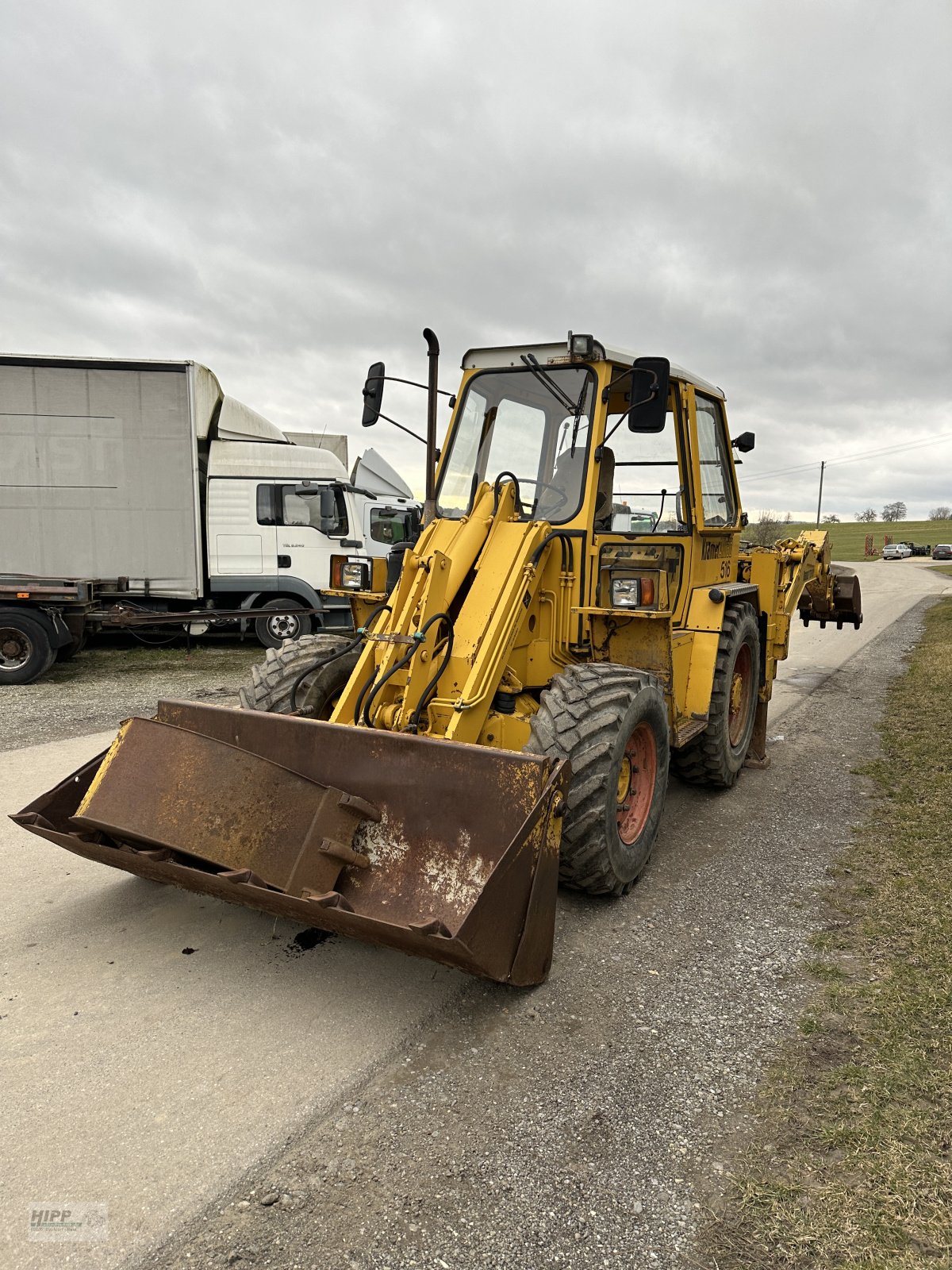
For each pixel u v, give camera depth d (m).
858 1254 1.97
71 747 6.67
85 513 10.86
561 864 3.63
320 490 11.73
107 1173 2.22
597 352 4.20
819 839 4.79
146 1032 2.85
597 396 4.23
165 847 3.07
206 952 3.41
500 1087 2.61
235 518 11.84
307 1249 2.00
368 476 16.98
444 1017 2.98
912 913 3.71
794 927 3.69
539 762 2.92
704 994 3.15
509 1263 1.97
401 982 3.21
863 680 10.20
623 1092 2.58
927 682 9.55
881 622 17.05
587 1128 2.42
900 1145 2.31
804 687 9.70
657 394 3.76
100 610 10.85
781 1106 2.50
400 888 3.11
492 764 3.02
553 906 3.04
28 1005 3.00
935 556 59.12
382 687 3.69
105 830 3.19
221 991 3.12
